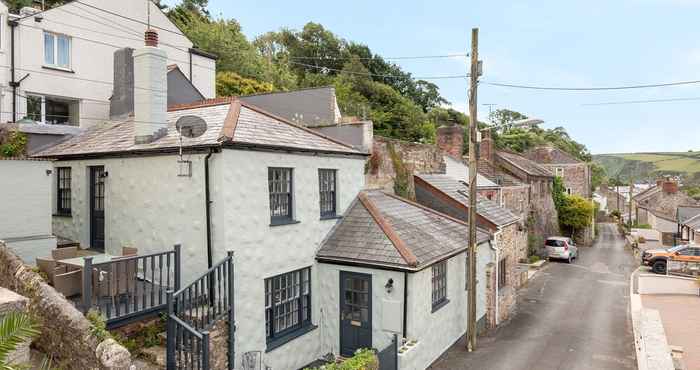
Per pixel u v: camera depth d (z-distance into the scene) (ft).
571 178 162.81
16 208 33.30
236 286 30.71
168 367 25.99
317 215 38.58
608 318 55.93
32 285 25.11
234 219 30.68
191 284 27.14
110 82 59.47
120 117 46.37
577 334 49.32
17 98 50.60
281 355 34.22
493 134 195.93
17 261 26.76
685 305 61.31
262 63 111.45
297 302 36.96
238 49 102.73
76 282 28.45
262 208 32.91
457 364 40.04
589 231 137.39
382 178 62.44
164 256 32.96
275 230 33.99
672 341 46.34
